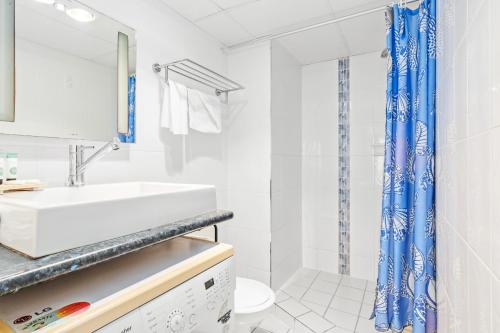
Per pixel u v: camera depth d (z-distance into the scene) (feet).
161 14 5.06
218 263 2.76
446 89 2.70
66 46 3.51
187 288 2.31
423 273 3.53
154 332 1.95
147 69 4.74
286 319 5.61
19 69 3.06
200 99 5.60
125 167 4.34
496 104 1.37
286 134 7.43
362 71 7.57
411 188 4.24
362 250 7.61
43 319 1.61
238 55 7.03
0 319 1.63
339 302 6.31
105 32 3.99
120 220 2.20
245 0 5.07
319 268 8.23
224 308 2.73
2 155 2.77
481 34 1.61
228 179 7.19
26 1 3.14
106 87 4.01
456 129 2.27
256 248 6.76
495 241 1.38
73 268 1.75
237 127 7.07
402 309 4.29
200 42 6.13
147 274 2.23
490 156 1.46
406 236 4.29
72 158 3.37
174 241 3.20
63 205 1.85
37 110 3.21
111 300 1.82
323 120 8.14
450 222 2.50
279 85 7.00
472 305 1.77
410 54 4.23
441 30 2.97
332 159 8.02
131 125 4.42
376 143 7.38
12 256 1.78
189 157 5.74
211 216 3.04
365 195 7.55
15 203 1.92
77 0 3.64
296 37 6.59
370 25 6.01
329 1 5.14
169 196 2.67
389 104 4.45
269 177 6.59
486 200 1.52
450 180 2.50
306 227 8.43
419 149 3.64
